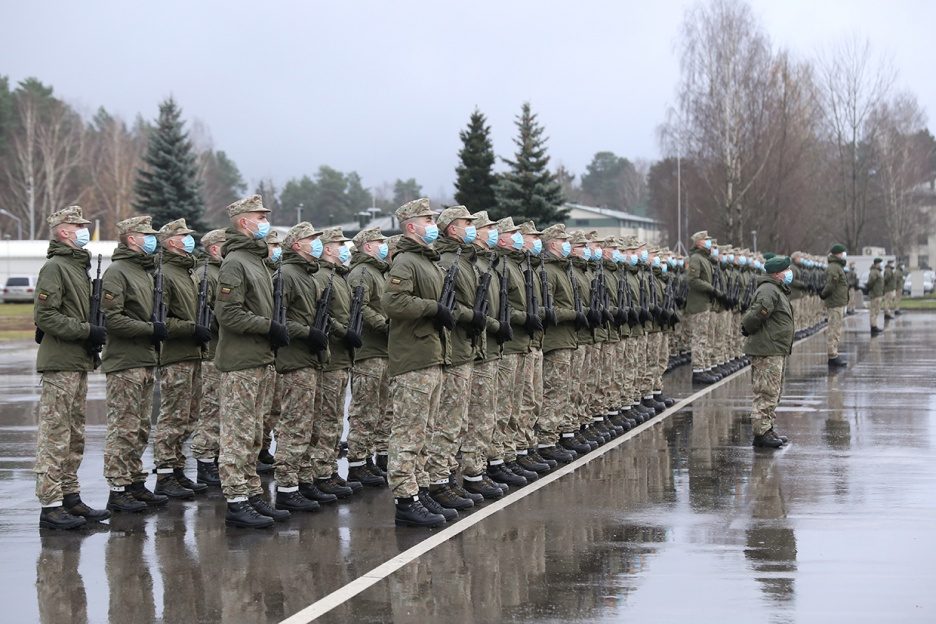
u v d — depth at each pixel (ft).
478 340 29.27
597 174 477.77
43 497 26.89
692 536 25.66
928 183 314.14
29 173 219.41
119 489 29.32
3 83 247.91
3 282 186.39
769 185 161.27
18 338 114.62
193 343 31.94
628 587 21.43
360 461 33.12
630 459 36.63
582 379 38.86
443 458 28.63
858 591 21.03
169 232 32.17
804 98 189.06
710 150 158.20
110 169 233.14
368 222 206.28
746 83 157.48
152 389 30.22
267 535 26.30
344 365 31.12
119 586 21.99
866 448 38.22
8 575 22.88
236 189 336.90
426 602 20.56
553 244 36.88
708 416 47.03
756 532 25.99
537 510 28.68
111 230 221.66
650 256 51.08
